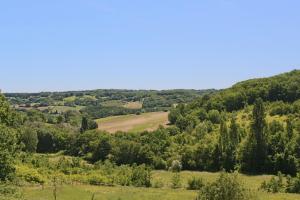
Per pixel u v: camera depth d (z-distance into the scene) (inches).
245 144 5073.8
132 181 4431.6
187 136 5802.2
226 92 6732.3
